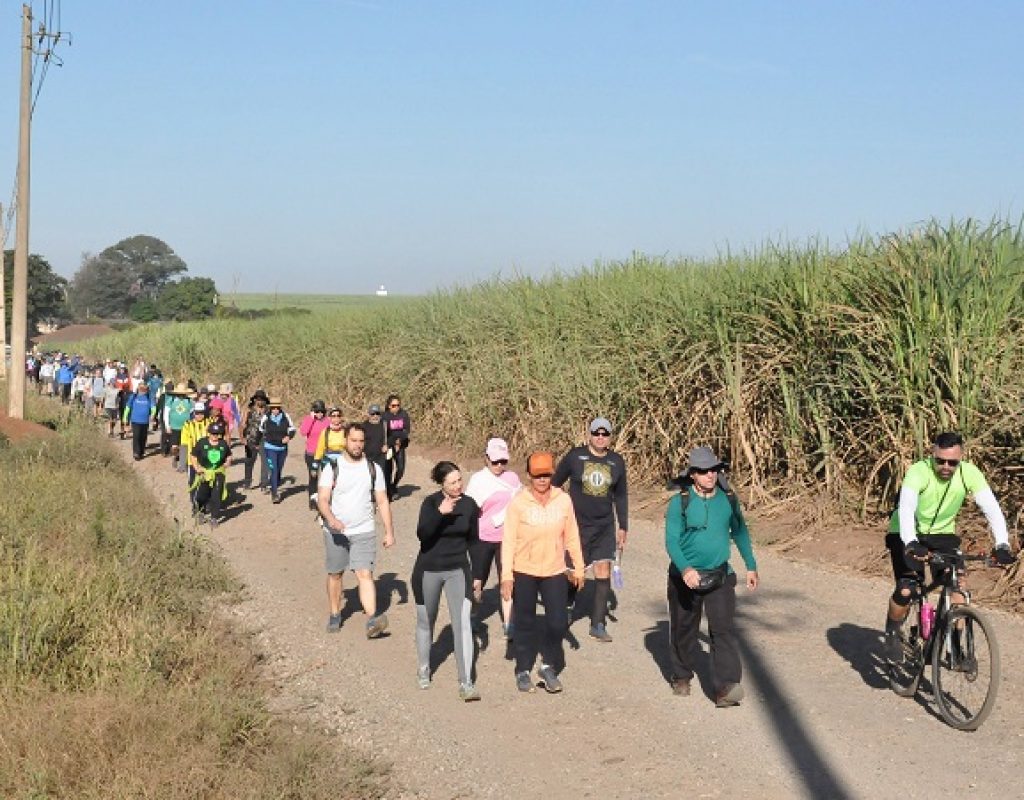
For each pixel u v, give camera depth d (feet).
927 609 22.80
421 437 73.82
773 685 24.77
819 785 19.08
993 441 35.40
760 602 32.22
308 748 20.39
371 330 92.38
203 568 36.88
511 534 25.27
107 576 30.73
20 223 79.97
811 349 43.80
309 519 50.80
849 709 22.98
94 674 23.40
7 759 19.11
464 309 76.43
